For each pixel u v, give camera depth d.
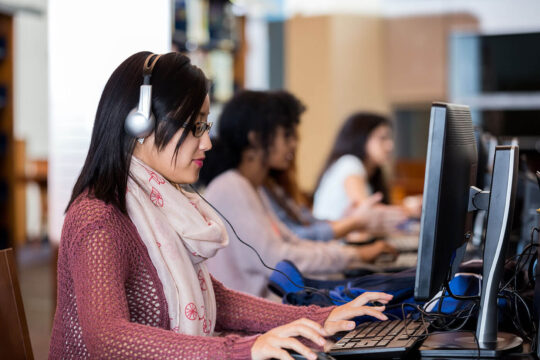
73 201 1.25
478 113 8.04
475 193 1.23
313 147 7.78
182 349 1.09
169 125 1.28
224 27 4.61
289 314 1.48
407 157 8.30
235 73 4.95
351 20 7.86
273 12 7.81
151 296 1.25
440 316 1.33
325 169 4.04
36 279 5.78
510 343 1.20
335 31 7.68
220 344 1.10
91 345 1.10
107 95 1.29
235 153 2.38
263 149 2.36
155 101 1.27
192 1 4.24
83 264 1.16
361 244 2.99
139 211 1.26
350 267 2.44
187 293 1.27
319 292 1.64
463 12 7.98
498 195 1.18
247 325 1.50
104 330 1.10
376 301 1.45
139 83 1.28
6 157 6.28
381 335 1.26
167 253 1.27
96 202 1.22
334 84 7.68
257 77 7.83
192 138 1.30
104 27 3.59
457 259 1.26
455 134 1.14
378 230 3.45
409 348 1.16
